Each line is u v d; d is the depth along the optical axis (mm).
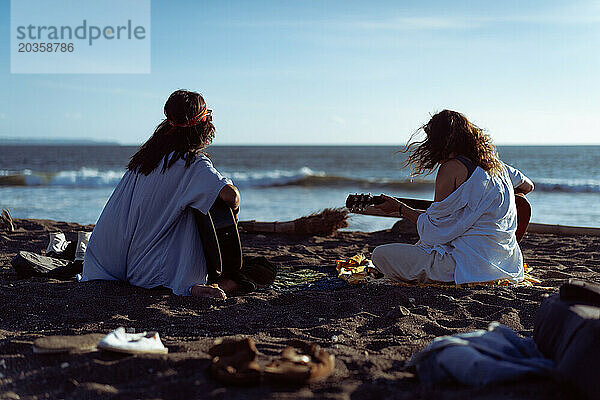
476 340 2844
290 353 2848
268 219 14109
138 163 4957
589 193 20938
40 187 23562
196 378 2705
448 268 4910
